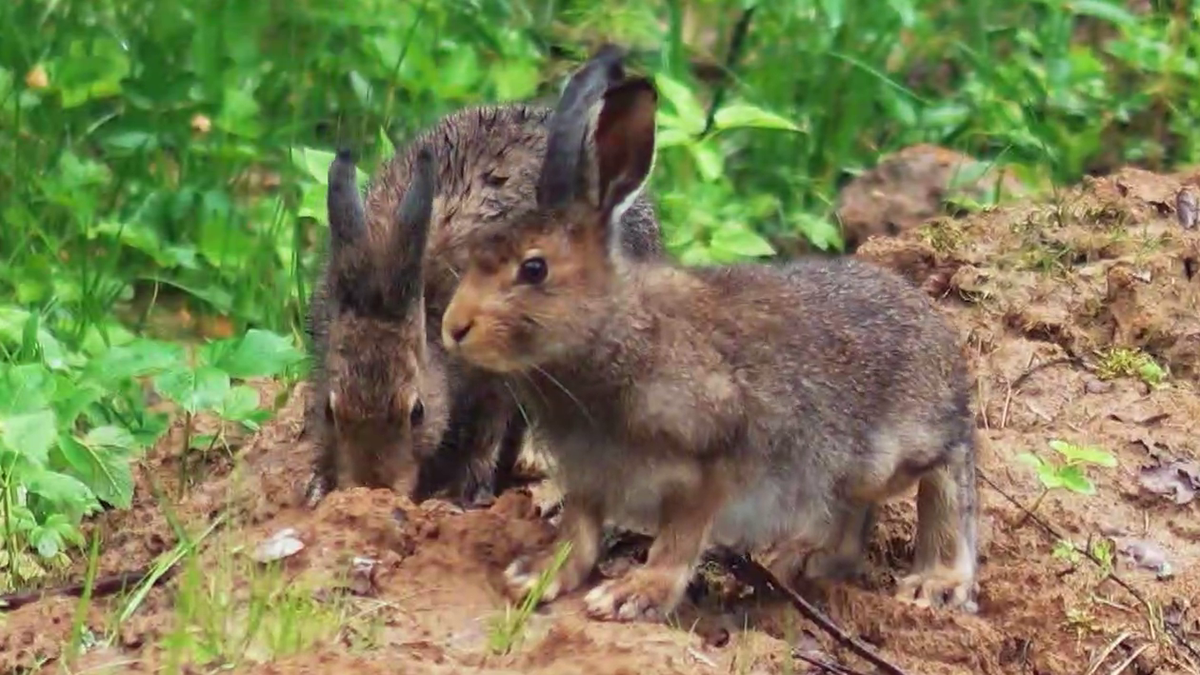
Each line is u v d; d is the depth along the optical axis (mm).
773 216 16469
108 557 11789
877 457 10836
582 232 10234
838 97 17281
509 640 9961
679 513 10375
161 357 13164
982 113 17328
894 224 16453
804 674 10297
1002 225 15023
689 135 15227
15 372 12531
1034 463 11938
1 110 16125
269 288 15148
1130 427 13062
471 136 12648
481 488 12266
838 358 10609
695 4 18234
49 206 15570
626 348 10203
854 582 11289
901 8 17094
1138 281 14164
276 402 13312
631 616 10273
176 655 9453
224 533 10992
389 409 11453
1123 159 17344
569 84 10320
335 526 10750
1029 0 18391
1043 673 11109
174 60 16891
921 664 10812
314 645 9844
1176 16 18594
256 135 15984
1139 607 11414
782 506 10625
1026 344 13758
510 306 10125
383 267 11469
